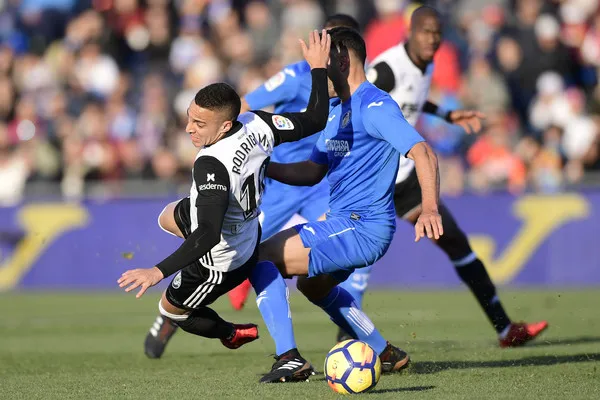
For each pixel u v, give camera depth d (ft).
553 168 165.58
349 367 57.77
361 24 197.88
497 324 86.33
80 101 187.21
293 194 88.53
